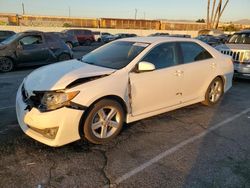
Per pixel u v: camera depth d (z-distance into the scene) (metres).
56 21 46.62
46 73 3.84
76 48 23.44
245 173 3.08
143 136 3.99
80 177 2.91
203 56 5.18
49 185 2.76
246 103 5.88
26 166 3.09
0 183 2.76
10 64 9.52
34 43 10.02
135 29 48.97
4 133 3.91
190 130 4.27
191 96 4.99
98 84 3.51
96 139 3.61
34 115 3.27
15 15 44.69
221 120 4.76
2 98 5.82
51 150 3.46
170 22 57.97
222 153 3.54
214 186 2.82
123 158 3.34
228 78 5.81
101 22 50.69
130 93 3.87
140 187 2.78
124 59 4.11
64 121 3.24
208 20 41.19
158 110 4.40
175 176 2.98
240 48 7.88
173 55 4.57
